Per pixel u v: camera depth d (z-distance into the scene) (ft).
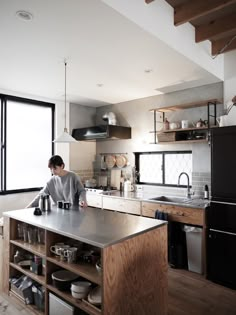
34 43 7.57
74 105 16.19
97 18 6.19
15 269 8.54
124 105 15.53
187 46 8.50
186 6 7.55
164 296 6.81
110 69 9.78
